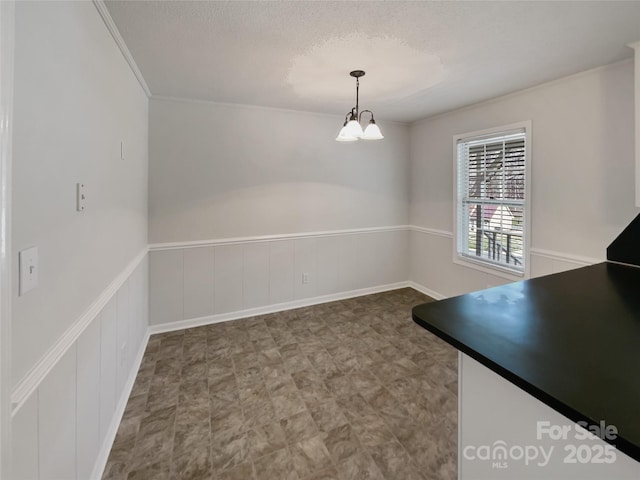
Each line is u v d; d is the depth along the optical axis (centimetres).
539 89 275
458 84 272
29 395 91
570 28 183
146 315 296
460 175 365
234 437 178
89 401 140
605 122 233
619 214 229
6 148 73
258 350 278
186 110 312
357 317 349
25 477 90
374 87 280
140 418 193
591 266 180
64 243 117
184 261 321
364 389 221
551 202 271
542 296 130
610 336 94
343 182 397
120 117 197
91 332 143
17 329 88
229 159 334
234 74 250
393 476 152
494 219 329
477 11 166
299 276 379
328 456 164
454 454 165
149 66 234
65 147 118
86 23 140
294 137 364
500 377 86
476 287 350
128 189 219
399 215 439
